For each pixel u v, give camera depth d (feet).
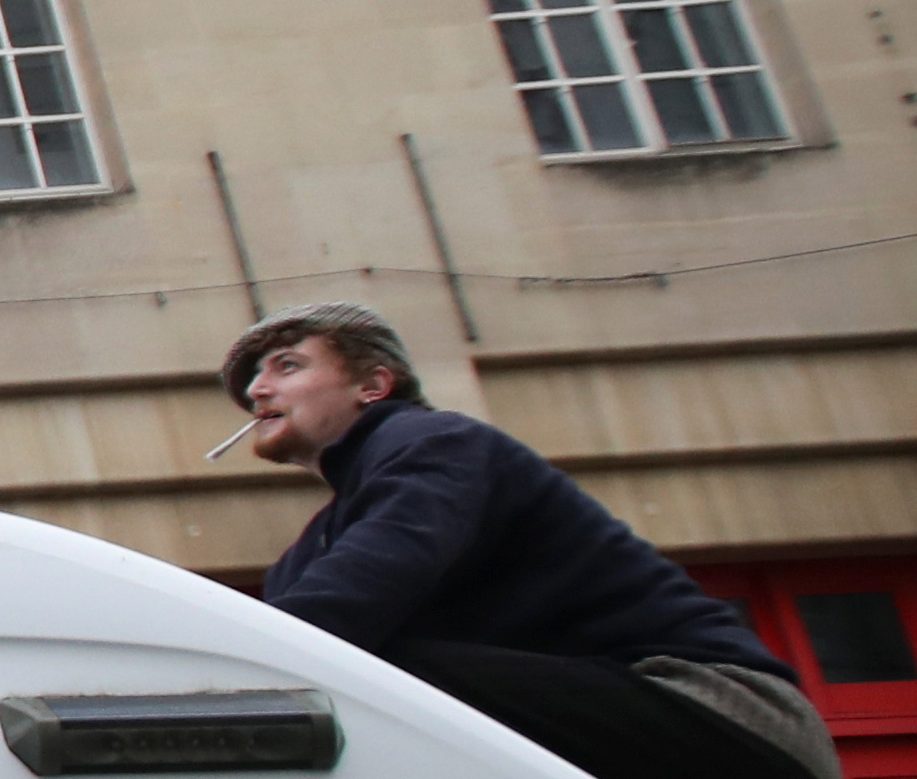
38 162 30.09
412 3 31.60
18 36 30.83
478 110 31.01
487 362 29.32
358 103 30.73
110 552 7.86
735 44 33.01
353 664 7.97
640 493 29.12
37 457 27.91
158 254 29.27
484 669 9.29
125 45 30.68
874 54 32.58
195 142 30.07
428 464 9.98
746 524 29.12
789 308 30.30
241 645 7.86
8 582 7.70
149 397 28.53
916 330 30.37
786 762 9.36
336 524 10.22
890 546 29.53
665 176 31.01
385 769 7.86
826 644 29.27
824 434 29.63
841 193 31.32
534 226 30.32
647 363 29.78
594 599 9.99
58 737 7.44
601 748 9.24
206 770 7.62
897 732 28.84
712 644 9.86
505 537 10.08
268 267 29.40
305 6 31.24
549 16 32.78
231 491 28.30
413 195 30.22
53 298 28.73
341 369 11.14
